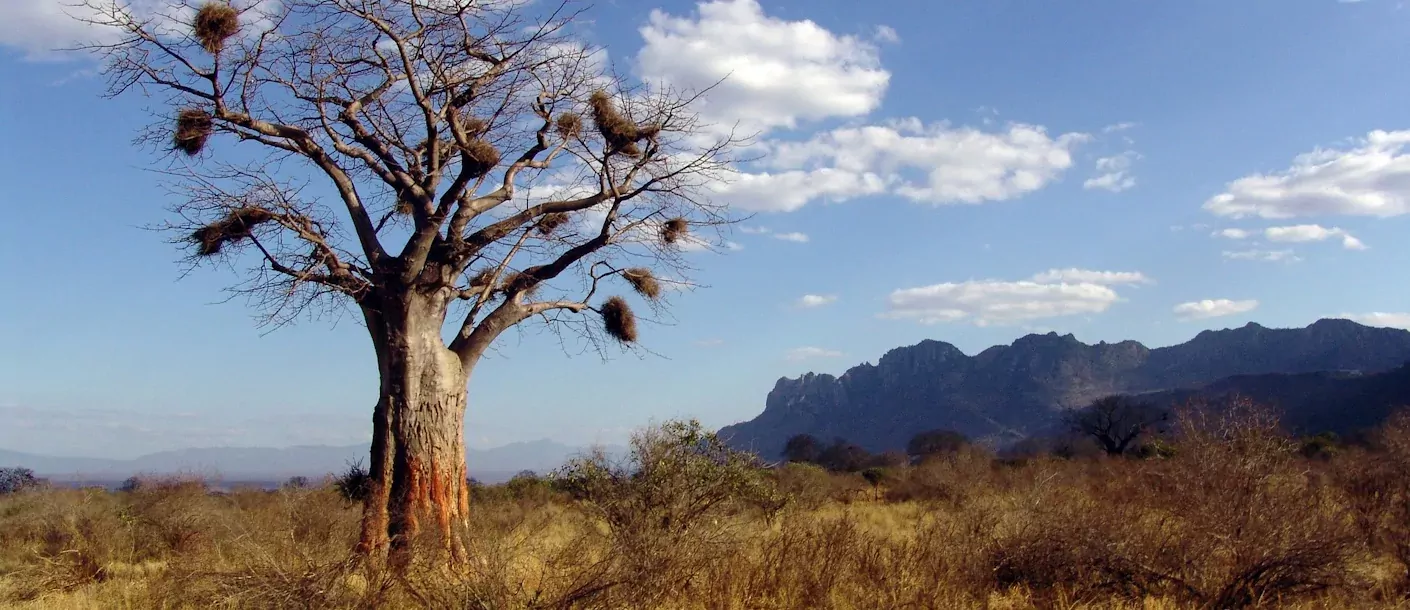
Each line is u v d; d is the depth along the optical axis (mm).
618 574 7730
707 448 10781
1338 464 15070
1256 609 8719
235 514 13203
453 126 11344
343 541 8461
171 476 21000
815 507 21094
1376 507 11859
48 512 15797
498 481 30828
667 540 8805
